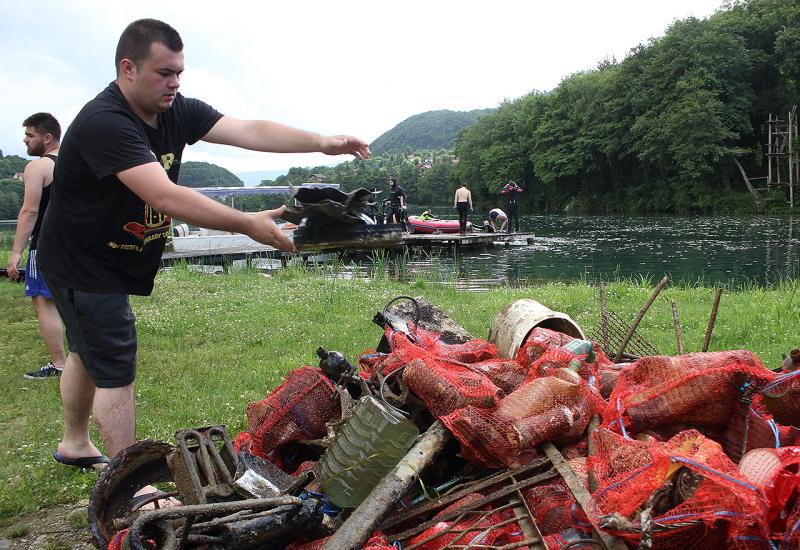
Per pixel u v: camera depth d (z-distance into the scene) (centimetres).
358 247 282
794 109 5469
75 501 403
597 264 1998
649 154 5950
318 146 404
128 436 362
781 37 5391
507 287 1398
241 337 814
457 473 310
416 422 333
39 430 506
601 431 269
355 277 1648
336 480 280
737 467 230
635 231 3422
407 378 321
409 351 351
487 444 281
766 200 5250
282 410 344
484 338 777
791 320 802
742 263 1906
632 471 231
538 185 8219
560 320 453
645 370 309
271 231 281
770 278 1596
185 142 384
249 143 396
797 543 206
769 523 215
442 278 1603
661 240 2800
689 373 285
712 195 5547
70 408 408
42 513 390
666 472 221
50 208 352
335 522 268
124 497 293
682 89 5703
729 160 5612
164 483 389
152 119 348
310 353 716
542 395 296
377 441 275
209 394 580
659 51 6019
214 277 1547
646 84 6134
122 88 332
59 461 427
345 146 408
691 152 5456
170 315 956
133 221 346
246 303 1091
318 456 355
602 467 252
